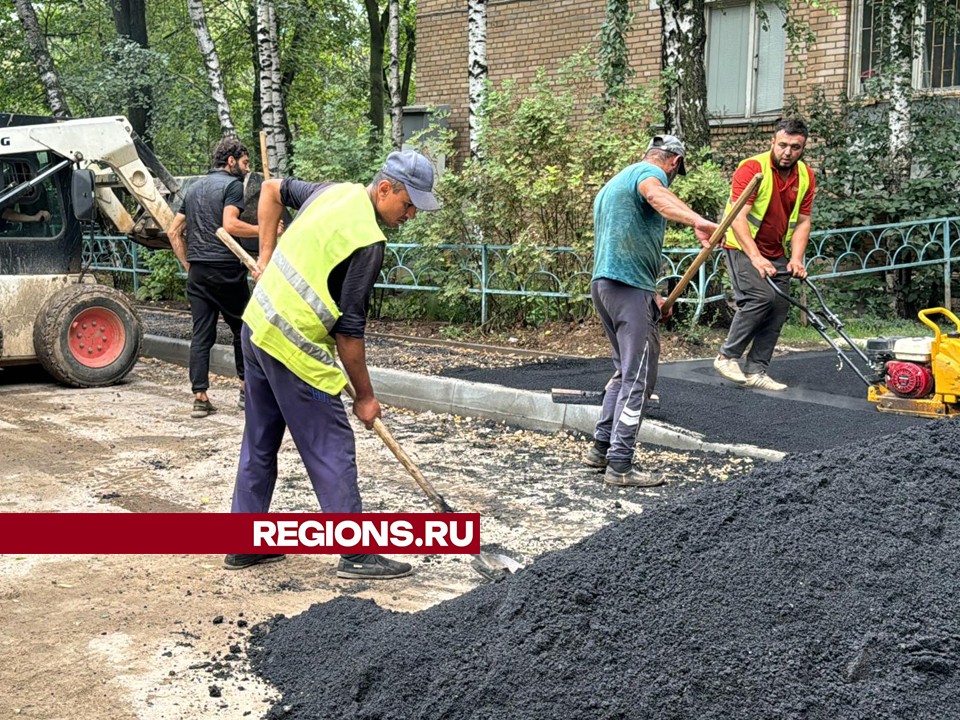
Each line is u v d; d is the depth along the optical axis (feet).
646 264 18.07
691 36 35.37
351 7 69.56
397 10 56.39
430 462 20.25
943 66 42.29
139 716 10.05
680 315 34.14
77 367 29.30
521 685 9.61
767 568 10.76
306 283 13.50
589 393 22.54
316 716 9.78
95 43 67.15
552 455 20.79
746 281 24.13
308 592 13.57
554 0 51.62
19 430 23.61
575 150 35.76
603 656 9.84
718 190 33.37
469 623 10.71
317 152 44.16
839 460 13.16
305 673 10.71
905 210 39.17
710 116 45.44
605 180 34.42
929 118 40.55
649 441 21.01
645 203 17.89
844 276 40.68
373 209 13.73
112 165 30.99
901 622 9.88
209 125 62.85
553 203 35.60
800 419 21.15
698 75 35.60
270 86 49.65
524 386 25.61
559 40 51.75
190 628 12.25
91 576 14.06
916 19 40.88
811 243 40.57
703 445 20.06
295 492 18.25
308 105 74.54
